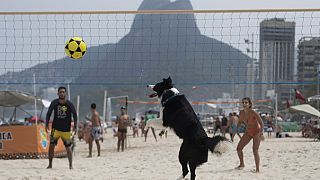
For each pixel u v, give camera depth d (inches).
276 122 1072.2
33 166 420.2
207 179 331.3
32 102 833.5
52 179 335.0
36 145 511.8
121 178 341.1
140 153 595.2
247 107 369.1
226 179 330.3
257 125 367.2
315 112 986.7
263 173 360.8
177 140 899.4
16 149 511.8
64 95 383.9
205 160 285.9
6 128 513.3
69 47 413.7
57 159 500.1
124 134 647.8
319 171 367.9
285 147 630.5
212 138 277.7
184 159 286.2
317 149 587.2
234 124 815.1
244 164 418.0
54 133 391.5
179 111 287.9
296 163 427.8
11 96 795.4
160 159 502.6
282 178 333.7
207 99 5403.5
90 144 565.6
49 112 387.9
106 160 501.0
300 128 1401.3
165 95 294.0
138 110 5516.7
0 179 334.6
